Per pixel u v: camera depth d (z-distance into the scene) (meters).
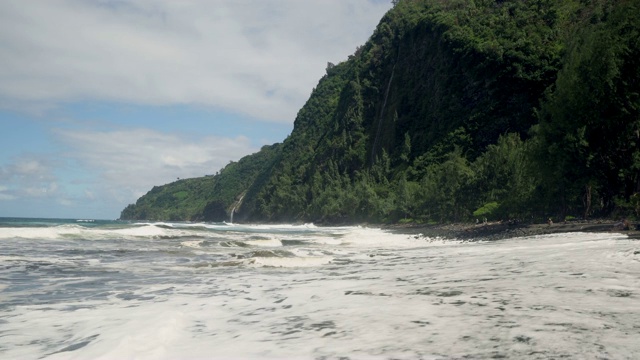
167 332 7.03
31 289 12.11
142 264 18.36
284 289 11.67
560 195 43.00
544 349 5.64
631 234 22.89
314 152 171.75
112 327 7.48
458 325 6.97
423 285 11.17
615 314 7.35
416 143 114.62
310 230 82.62
